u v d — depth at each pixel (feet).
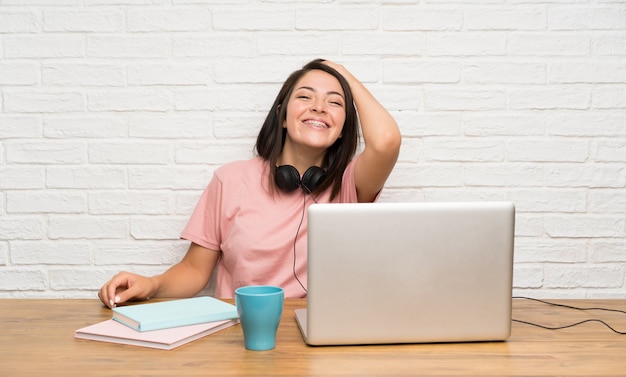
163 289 5.73
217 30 6.79
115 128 6.85
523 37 6.84
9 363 3.12
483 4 6.82
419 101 6.84
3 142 6.84
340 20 6.78
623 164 6.91
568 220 6.95
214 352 3.32
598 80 6.88
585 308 4.52
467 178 6.89
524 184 6.91
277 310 3.35
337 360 3.18
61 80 6.81
